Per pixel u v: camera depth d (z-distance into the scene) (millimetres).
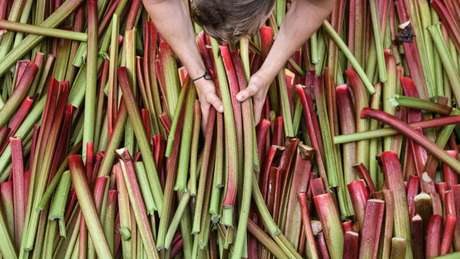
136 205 1245
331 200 1262
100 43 1527
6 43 1486
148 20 1526
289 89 1437
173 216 1265
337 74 1511
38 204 1224
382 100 1471
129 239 1232
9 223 1268
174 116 1338
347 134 1396
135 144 1369
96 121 1400
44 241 1222
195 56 1238
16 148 1307
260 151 1347
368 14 1581
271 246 1230
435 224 1238
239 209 1250
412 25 1572
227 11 954
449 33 1570
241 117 1271
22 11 1525
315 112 1429
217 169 1255
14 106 1378
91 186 1283
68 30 1520
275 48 1217
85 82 1441
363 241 1219
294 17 1149
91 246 1228
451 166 1329
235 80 1282
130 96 1379
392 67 1488
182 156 1283
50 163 1297
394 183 1298
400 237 1224
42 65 1460
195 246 1216
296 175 1315
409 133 1362
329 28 1500
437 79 1508
